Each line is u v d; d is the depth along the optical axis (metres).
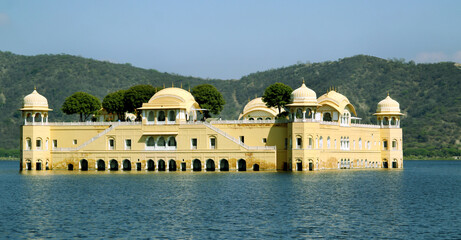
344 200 96.12
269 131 149.12
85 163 157.12
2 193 105.69
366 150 173.00
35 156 155.00
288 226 74.69
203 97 169.62
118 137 152.75
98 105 175.75
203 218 79.81
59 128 158.25
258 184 117.06
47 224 76.19
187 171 149.00
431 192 110.12
